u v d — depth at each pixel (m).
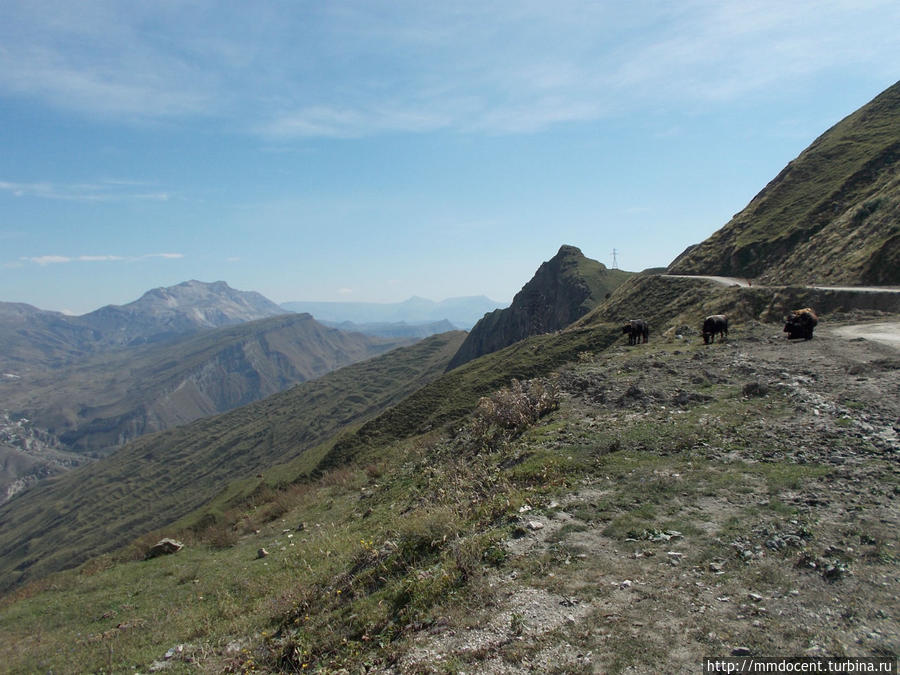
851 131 85.94
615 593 6.93
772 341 26.00
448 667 6.17
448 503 13.16
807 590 6.46
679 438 13.12
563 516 9.73
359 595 9.42
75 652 11.73
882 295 35.00
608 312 74.19
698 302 54.97
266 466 183.00
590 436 14.40
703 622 6.08
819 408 13.92
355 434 59.00
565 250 145.25
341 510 20.42
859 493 9.07
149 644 11.35
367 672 6.87
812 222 62.25
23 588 18.77
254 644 9.62
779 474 10.33
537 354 67.38
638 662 5.53
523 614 6.83
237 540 20.59
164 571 17.39
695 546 7.90
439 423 54.78
